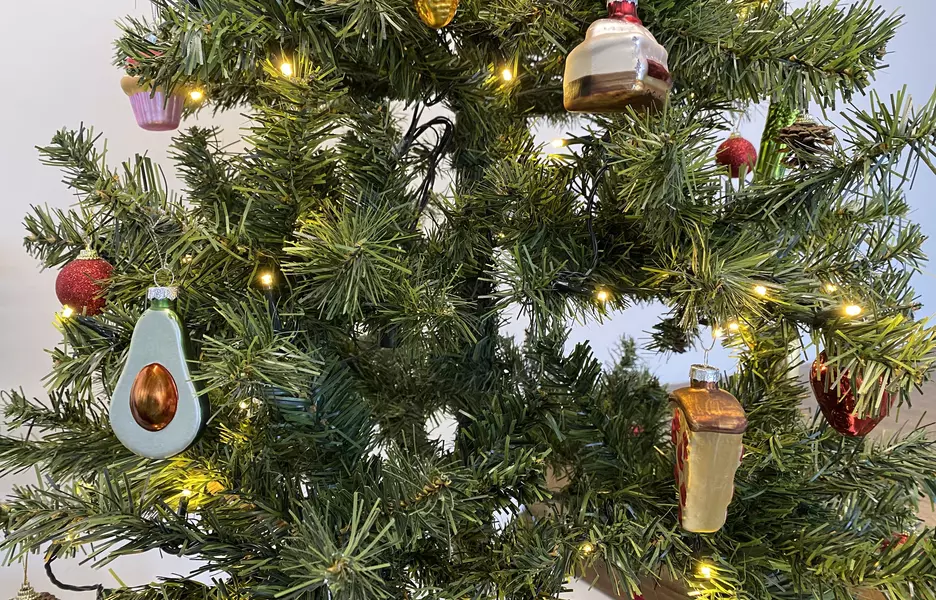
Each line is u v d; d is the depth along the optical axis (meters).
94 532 0.30
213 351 0.32
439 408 0.52
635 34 0.30
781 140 0.36
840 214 0.42
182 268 0.34
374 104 0.38
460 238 0.41
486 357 0.47
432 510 0.31
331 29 0.32
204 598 0.32
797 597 0.34
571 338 0.85
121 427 0.32
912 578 0.30
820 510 0.39
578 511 0.37
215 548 0.32
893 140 0.28
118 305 0.36
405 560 0.36
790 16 0.35
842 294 0.35
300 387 0.33
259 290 0.36
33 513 0.32
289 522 0.34
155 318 0.32
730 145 0.44
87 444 0.37
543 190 0.37
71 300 0.36
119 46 0.34
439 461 0.38
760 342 0.43
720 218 0.36
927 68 0.74
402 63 0.37
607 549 0.34
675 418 0.35
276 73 0.32
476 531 0.37
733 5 0.38
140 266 0.37
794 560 0.34
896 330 0.29
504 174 0.38
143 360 0.31
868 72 0.33
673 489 0.38
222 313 0.32
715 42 0.34
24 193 0.58
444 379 0.48
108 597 0.33
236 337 0.33
